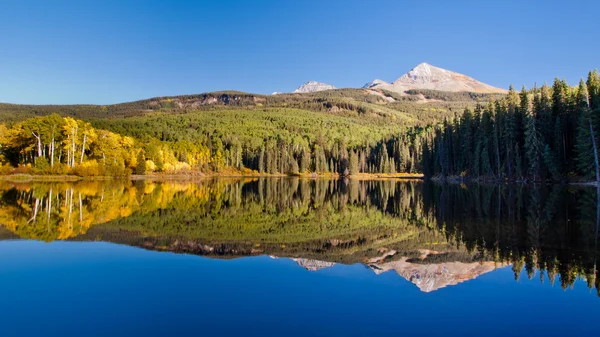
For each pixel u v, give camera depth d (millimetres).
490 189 48344
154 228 20781
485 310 9148
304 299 9898
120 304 9445
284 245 17234
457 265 13148
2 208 27484
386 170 123812
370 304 9570
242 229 21344
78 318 8562
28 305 9352
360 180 100500
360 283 11305
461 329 8094
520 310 9125
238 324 8297
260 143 158375
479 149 67062
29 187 48094
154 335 7727
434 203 34219
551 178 52062
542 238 16797
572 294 10062
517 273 11922
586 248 14727
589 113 46031
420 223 23203
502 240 16844
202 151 124062
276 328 8109
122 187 52781
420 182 81188
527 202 30641
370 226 22703
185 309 9148
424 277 11859
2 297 9906
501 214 24734
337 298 9977
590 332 7938
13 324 8227
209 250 15820
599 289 10375
